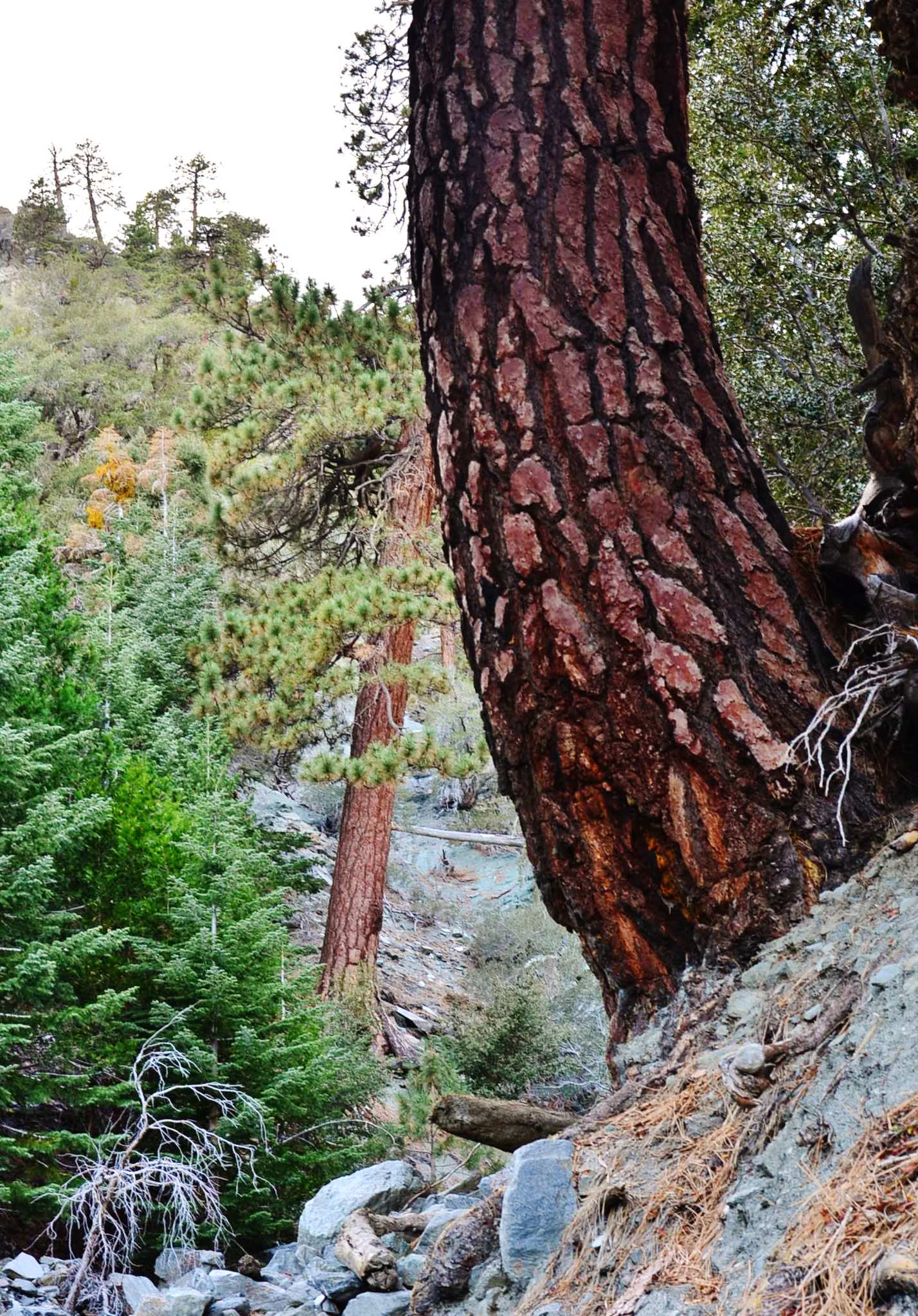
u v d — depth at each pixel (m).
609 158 3.72
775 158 8.45
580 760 3.39
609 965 3.48
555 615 3.42
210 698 12.34
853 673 3.34
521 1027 12.48
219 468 13.39
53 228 72.50
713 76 8.52
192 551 18.36
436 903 19.73
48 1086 6.03
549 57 3.79
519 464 3.51
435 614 11.96
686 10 4.10
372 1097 9.00
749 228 8.30
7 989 6.14
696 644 3.34
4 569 8.56
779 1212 2.19
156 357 44.09
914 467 3.46
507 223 3.66
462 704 16.67
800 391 7.89
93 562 21.64
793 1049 2.56
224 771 11.23
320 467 13.69
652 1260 2.39
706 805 3.28
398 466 13.62
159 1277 5.27
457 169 3.77
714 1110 2.75
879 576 3.40
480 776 22.38
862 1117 2.21
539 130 3.73
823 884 3.17
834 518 7.89
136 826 7.79
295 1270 5.21
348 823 14.42
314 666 12.09
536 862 3.66
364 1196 4.78
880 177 7.84
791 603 3.45
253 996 7.04
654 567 3.40
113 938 6.61
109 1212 5.71
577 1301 2.49
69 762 8.25
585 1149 2.97
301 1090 7.06
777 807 3.24
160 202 78.44
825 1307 1.82
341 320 13.63
